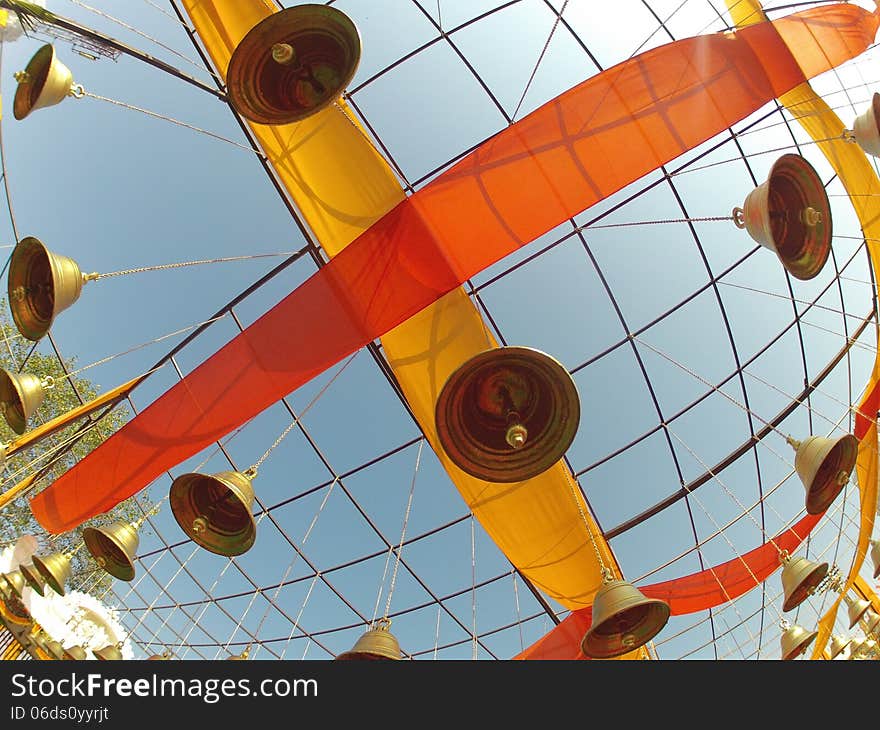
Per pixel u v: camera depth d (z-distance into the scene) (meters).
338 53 8.55
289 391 12.17
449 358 13.44
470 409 8.74
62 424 13.48
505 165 11.12
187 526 10.30
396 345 13.68
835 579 12.93
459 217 11.23
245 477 10.49
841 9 11.91
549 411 8.70
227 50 12.56
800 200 9.45
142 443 12.72
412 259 11.45
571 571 14.41
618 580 9.56
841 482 10.30
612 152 10.99
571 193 11.04
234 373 12.30
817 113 13.88
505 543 14.58
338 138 12.91
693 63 11.14
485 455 8.62
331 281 11.73
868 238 13.90
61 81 9.06
